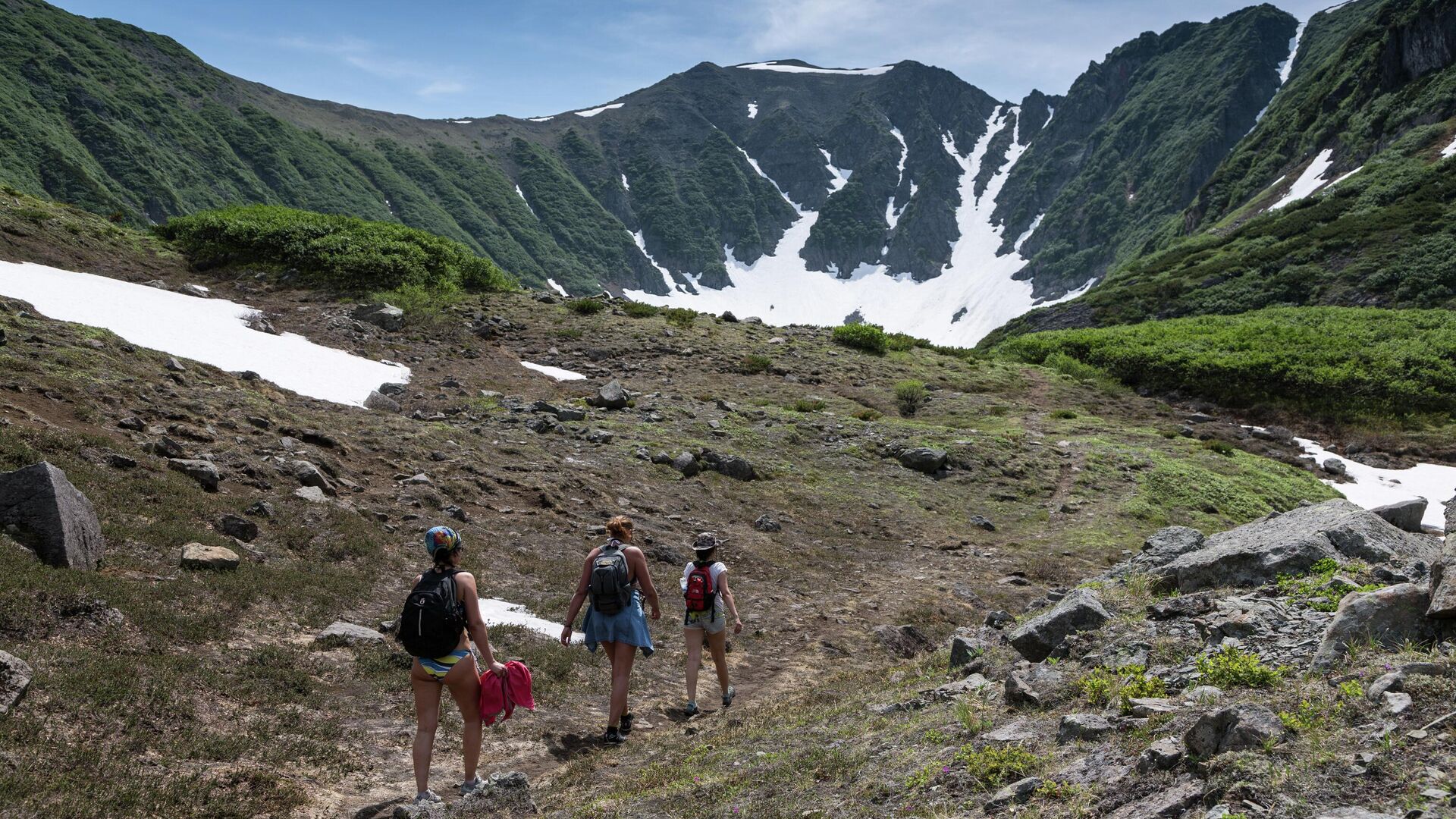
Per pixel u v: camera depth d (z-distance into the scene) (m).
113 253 36.06
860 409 34.09
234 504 13.12
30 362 16.53
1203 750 4.43
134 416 15.80
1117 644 6.84
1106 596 8.48
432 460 19.41
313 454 16.81
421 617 6.58
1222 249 116.19
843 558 20.23
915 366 42.97
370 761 7.74
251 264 39.00
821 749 6.61
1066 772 4.80
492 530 16.50
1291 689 5.06
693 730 9.06
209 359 23.53
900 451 28.28
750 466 24.58
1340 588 6.69
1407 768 3.88
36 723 6.35
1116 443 33.44
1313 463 37.00
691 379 35.03
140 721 7.05
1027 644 7.79
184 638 8.91
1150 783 4.39
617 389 29.17
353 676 9.48
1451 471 36.47
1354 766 3.98
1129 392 44.91
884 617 16.20
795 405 33.06
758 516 21.92
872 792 5.42
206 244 39.97
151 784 6.12
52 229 35.34
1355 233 92.12
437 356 32.28
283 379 24.00
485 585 13.66
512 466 20.42
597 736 9.18
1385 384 43.22
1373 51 159.88
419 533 15.14
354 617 11.16
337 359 27.72
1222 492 28.61
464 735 6.90
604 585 8.84
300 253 39.34
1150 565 10.04
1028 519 25.28
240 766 6.93
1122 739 5.07
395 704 9.11
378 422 21.27
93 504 11.18
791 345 42.59
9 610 7.82
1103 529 24.31
